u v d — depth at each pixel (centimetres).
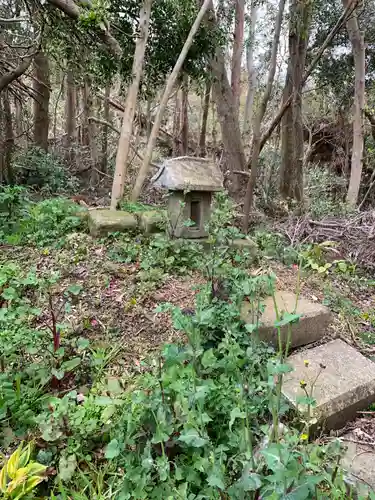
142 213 390
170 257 311
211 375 186
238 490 124
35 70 942
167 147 1143
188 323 186
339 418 198
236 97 972
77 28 536
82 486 151
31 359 213
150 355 222
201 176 318
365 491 154
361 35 876
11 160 816
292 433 159
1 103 805
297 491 115
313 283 348
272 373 146
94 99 923
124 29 547
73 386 197
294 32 599
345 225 501
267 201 706
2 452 161
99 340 236
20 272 291
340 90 1138
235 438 151
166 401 157
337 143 1284
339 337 272
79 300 269
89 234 378
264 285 244
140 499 137
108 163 1070
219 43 626
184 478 145
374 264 432
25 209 436
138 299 271
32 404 178
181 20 566
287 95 683
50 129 1386
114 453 141
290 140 698
